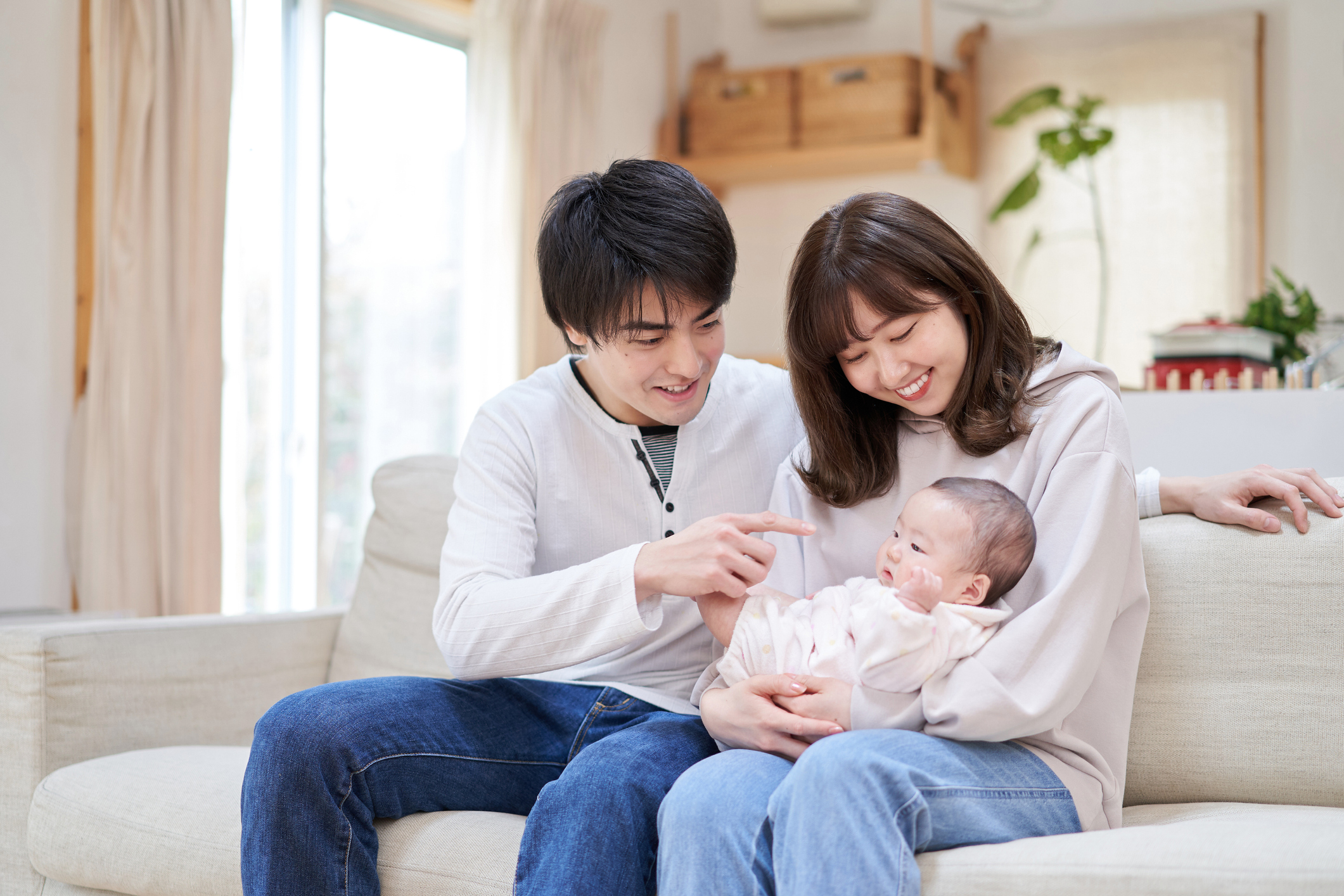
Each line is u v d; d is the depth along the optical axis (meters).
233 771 1.59
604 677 1.56
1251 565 1.45
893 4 4.68
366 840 1.31
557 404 1.58
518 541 1.47
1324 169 3.99
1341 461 1.71
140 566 2.79
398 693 1.38
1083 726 1.31
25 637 1.67
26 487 2.67
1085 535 1.25
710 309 1.40
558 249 1.43
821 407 1.45
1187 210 4.16
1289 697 1.40
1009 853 1.09
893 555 1.30
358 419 3.60
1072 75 4.34
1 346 2.63
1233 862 1.02
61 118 2.74
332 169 3.53
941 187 4.57
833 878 1.04
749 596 1.37
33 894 1.65
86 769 1.63
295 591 3.39
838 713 1.23
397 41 3.73
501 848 1.30
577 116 4.19
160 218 2.83
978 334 1.38
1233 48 4.11
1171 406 1.84
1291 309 2.68
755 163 4.51
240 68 3.08
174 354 2.89
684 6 4.85
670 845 1.14
